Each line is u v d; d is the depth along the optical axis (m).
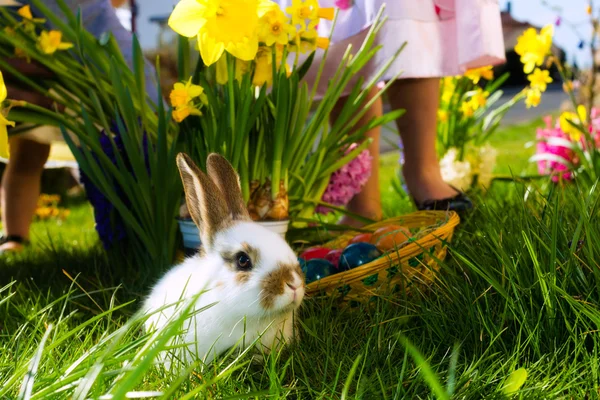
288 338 0.74
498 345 0.69
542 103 4.53
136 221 1.01
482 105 1.62
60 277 1.05
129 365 0.56
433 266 0.87
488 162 1.56
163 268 1.00
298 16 0.94
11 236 1.38
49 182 2.53
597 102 1.71
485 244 0.83
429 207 1.19
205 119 0.98
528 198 0.92
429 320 0.75
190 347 0.70
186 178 0.75
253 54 0.87
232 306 0.70
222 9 0.82
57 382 0.54
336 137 1.09
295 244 1.10
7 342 0.73
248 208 0.97
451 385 0.55
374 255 0.89
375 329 0.72
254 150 1.01
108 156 1.07
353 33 1.17
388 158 3.01
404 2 1.13
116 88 0.98
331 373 0.67
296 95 0.98
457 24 1.16
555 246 0.69
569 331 0.67
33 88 1.12
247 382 0.67
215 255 0.73
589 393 0.61
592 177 1.17
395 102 1.23
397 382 0.63
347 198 1.20
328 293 0.83
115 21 1.33
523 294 0.71
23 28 1.11
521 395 0.58
